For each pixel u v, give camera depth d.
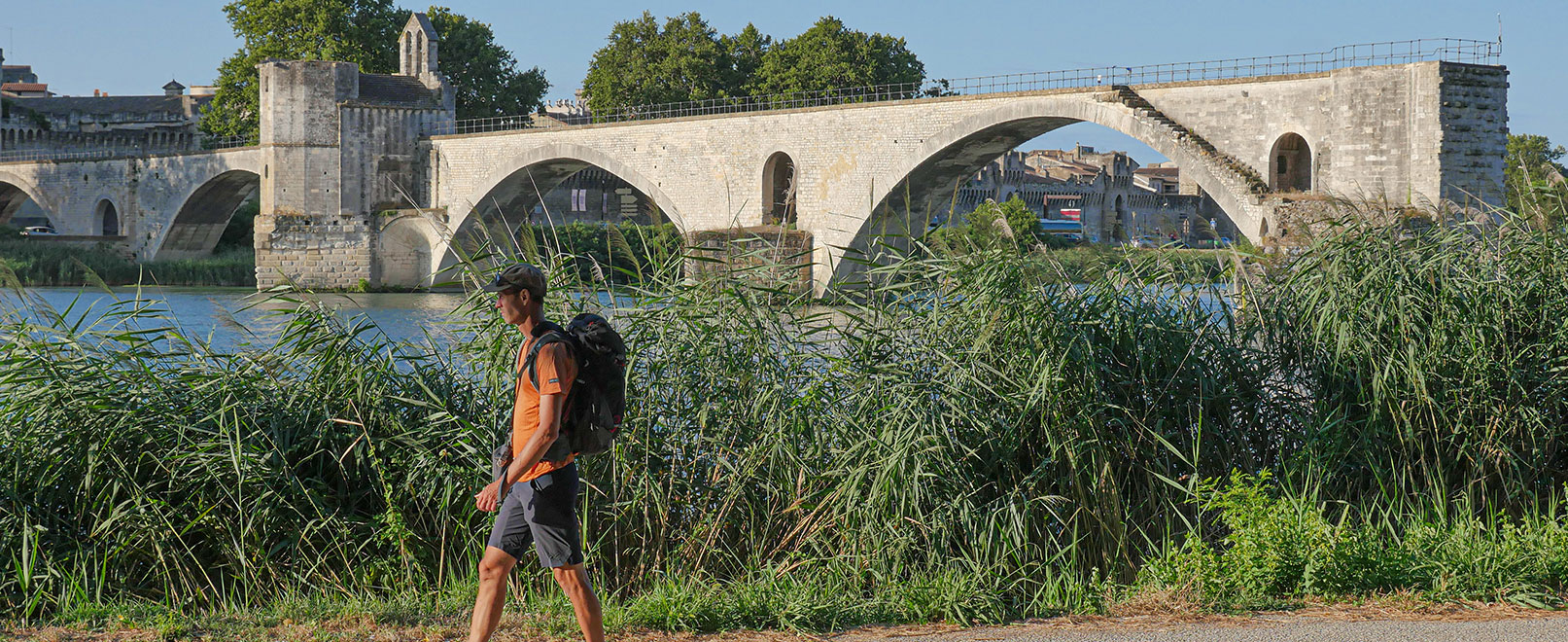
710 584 8.22
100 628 7.24
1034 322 9.25
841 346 9.51
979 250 9.76
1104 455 8.82
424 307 49.12
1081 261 9.97
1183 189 118.94
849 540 8.45
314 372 9.38
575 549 6.04
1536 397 9.71
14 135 101.06
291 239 69.62
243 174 78.44
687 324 9.38
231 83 80.19
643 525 8.81
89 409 8.91
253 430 8.93
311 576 8.62
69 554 8.52
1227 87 43.97
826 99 77.19
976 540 8.37
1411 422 9.42
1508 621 6.91
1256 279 10.30
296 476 8.80
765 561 8.77
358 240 70.88
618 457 8.67
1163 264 10.27
